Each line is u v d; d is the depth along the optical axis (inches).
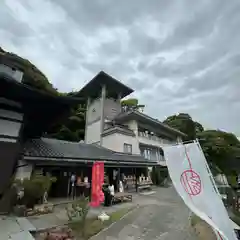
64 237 187.3
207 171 132.3
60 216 263.4
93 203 265.7
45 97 258.7
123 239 203.9
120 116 895.7
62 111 304.5
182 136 1233.4
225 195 366.6
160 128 1035.3
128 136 806.5
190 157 138.5
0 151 245.3
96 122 945.5
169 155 145.6
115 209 336.5
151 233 225.8
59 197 408.2
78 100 272.1
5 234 174.2
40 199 306.2
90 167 492.7
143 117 867.4
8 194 249.9
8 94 254.4
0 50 612.1
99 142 876.0
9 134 259.1
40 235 194.5
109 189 374.9
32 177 308.8
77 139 1037.8
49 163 377.4
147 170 724.0
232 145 578.9
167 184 774.5
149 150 919.7
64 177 443.8
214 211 121.9
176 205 386.6
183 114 1473.9
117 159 530.3
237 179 508.4
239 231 145.3
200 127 1456.7
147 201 426.0
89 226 232.5
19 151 285.9
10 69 322.3
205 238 209.2
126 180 579.2
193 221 275.3
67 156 408.2
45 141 544.1
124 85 970.7
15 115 270.4
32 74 665.0
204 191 128.0
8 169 250.2
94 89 1001.5
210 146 546.0
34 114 311.9
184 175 136.3
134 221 271.1
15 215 245.1
